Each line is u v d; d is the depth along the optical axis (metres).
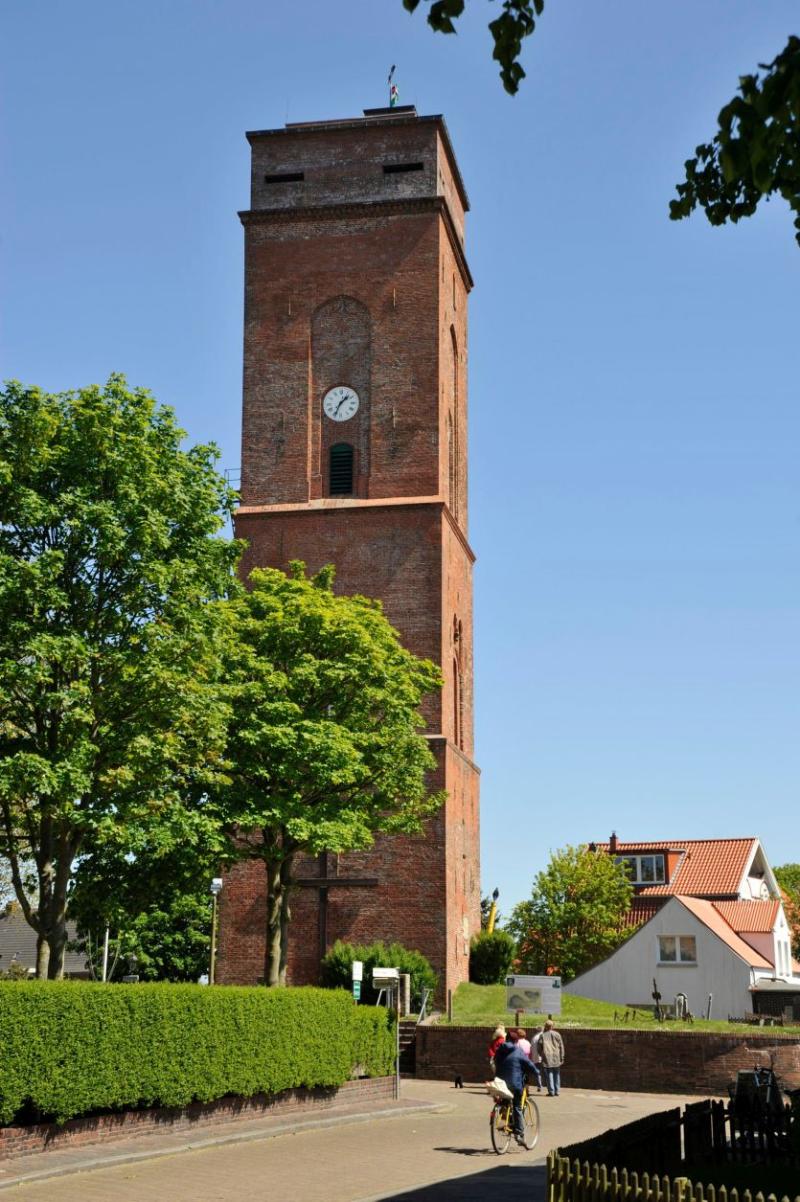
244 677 37.72
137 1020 23.38
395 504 52.97
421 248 55.34
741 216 10.45
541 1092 38.59
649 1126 15.58
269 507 53.88
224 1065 25.83
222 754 36.09
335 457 54.34
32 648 26.91
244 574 53.22
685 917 65.56
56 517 28.70
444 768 50.59
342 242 55.84
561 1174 12.20
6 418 28.98
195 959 64.38
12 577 27.58
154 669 28.25
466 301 63.12
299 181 56.56
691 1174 15.88
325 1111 29.95
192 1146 23.53
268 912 38.25
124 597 29.52
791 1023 50.78
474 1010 47.88
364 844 38.88
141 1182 19.73
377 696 39.22
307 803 39.00
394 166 56.03
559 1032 41.16
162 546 29.73
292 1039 28.47
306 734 36.12
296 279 55.84
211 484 31.50
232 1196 18.83
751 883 84.25
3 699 27.16
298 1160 23.03
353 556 52.91
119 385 30.50
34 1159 20.66
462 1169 22.66
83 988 22.14
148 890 33.25
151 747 28.23
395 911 49.28
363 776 38.97
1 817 29.91
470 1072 41.69
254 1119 27.36
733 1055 38.91
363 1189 19.86
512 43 8.92
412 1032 43.59
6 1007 20.45
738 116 7.87
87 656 27.86
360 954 46.62
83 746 27.50
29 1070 20.80
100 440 29.28
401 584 52.44
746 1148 19.70
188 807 35.34
